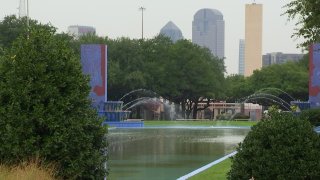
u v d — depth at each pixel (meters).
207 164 17.81
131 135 36.19
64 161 8.75
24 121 8.57
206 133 39.25
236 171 9.31
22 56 8.96
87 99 9.34
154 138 32.75
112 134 37.53
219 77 83.06
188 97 80.38
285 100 83.38
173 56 74.38
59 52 9.23
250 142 9.30
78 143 8.84
